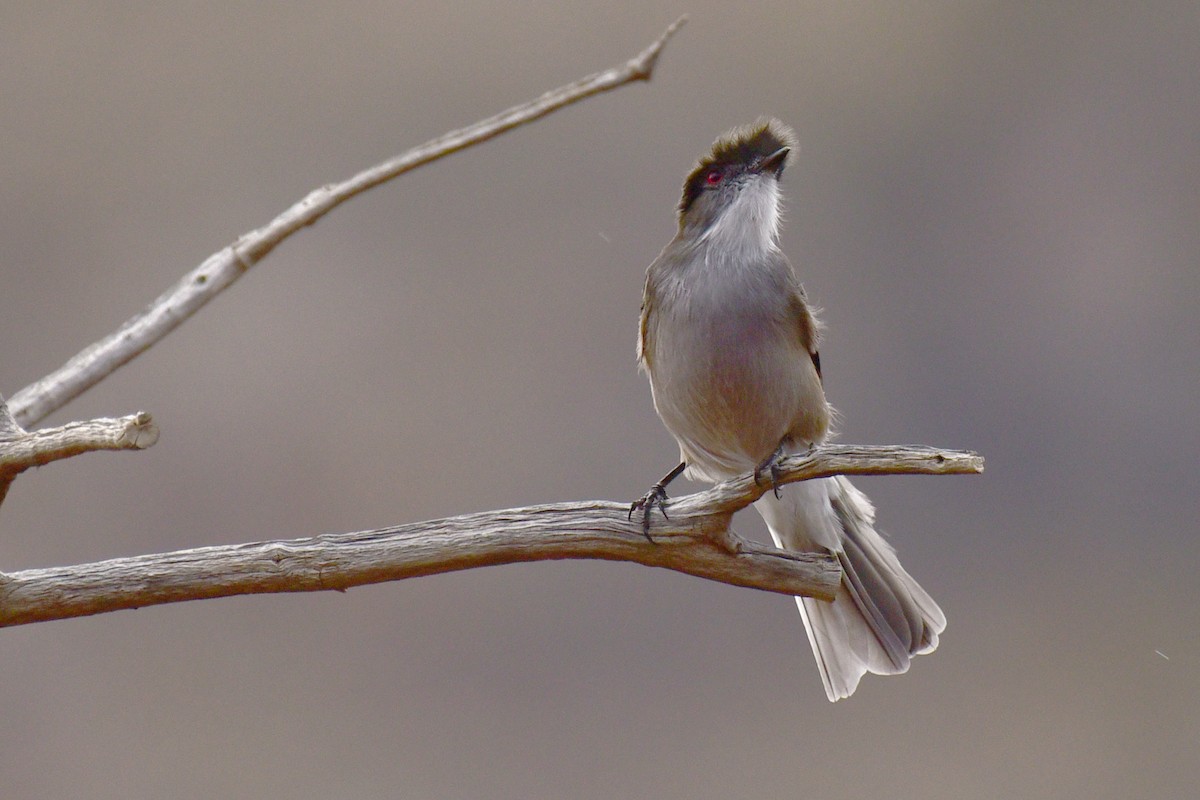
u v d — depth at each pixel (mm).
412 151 6035
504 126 6031
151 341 6039
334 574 5996
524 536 6008
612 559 6016
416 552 6000
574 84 6027
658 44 6023
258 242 6043
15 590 5980
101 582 5984
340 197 6043
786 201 6195
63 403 6035
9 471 5969
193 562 5988
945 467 5984
